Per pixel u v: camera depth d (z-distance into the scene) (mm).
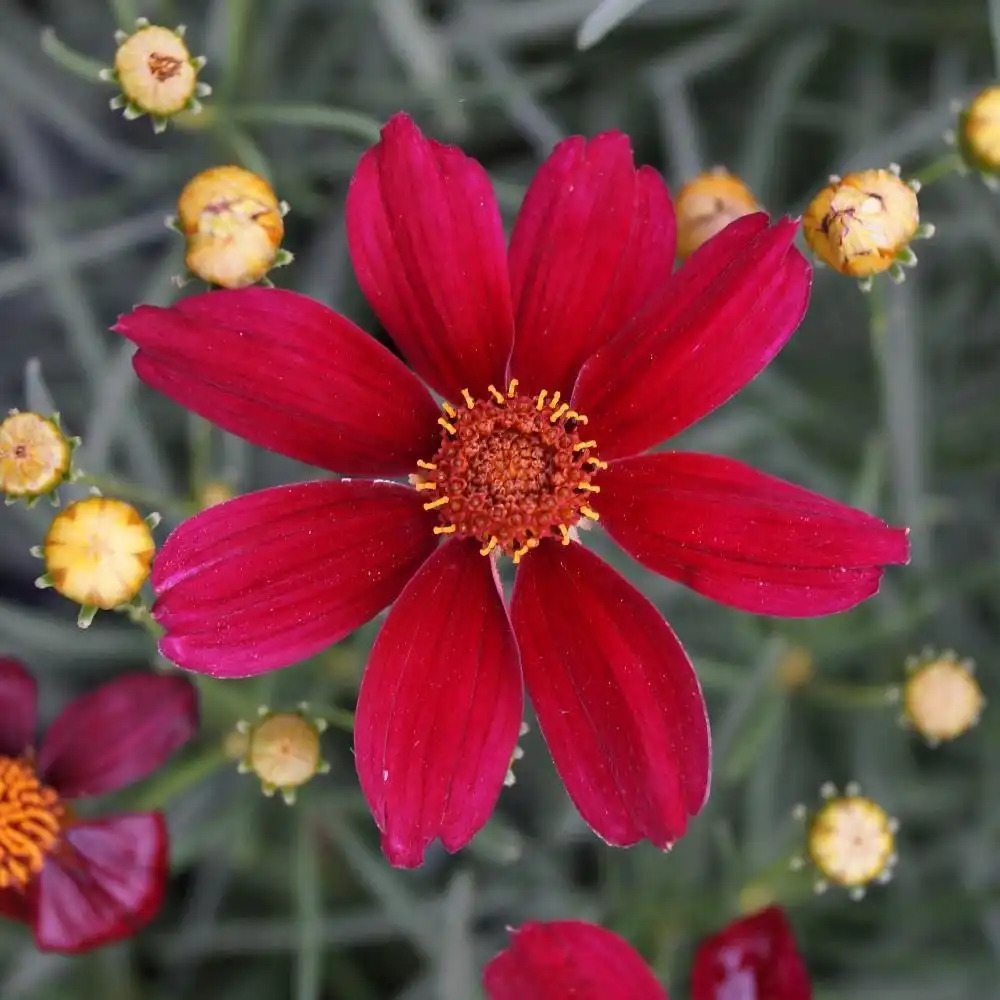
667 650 181
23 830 197
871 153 233
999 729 234
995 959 234
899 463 225
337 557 183
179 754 222
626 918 221
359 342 184
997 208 239
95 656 228
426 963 238
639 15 239
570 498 188
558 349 190
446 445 188
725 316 182
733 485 184
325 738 231
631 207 187
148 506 223
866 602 234
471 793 181
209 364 180
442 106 216
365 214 183
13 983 219
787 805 238
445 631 184
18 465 190
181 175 236
